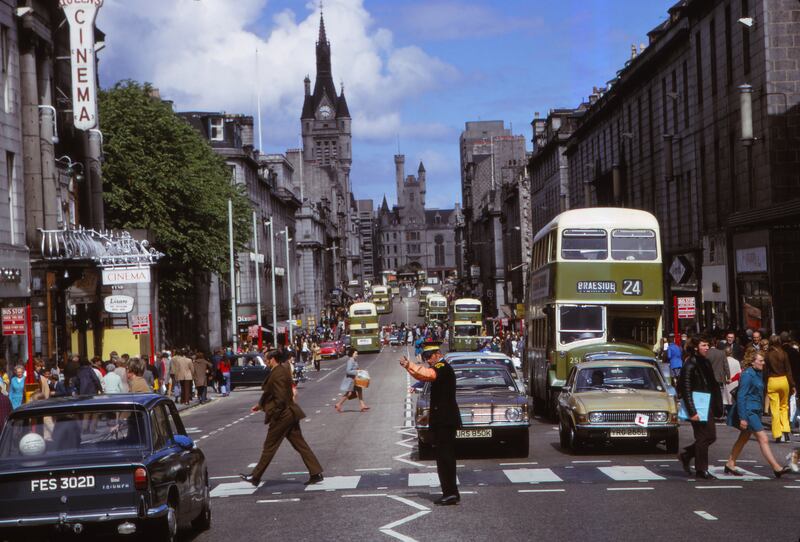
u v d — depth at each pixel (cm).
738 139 4531
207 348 8625
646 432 2167
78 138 5094
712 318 4909
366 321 11794
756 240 4291
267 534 1373
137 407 1260
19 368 2978
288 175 15612
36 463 1191
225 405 4872
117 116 6122
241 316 10319
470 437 2175
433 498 1639
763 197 4209
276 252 13312
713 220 4972
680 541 1218
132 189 6056
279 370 1881
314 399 4825
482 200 18662
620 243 3103
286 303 14000
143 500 1168
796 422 2595
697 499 1541
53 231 4303
